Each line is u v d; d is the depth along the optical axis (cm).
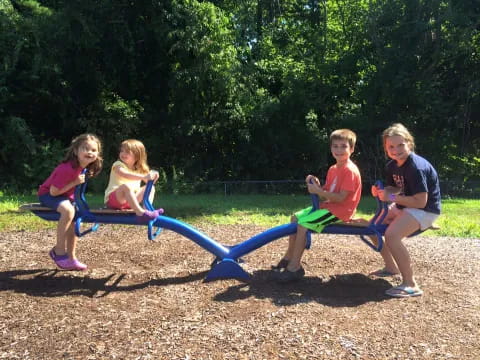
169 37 1374
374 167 1547
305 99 1534
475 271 440
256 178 1612
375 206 1089
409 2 1398
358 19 1557
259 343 270
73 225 411
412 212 366
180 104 1493
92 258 471
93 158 385
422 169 363
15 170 1364
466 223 779
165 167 1572
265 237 402
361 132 1510
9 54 1380
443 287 387
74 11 1337
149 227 388
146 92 1584
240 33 1673
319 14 1723
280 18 1817
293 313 318
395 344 271
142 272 420
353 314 319
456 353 261
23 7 1438
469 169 1605
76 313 315
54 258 404
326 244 550
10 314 312
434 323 305
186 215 841
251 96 1549
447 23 1384
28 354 254
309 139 1527
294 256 392
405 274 367
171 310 322
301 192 1544
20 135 1316
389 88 1422
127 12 1425
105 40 1409
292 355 255
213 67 1423
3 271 419
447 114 1502
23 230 640
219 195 1391
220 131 1562
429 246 562
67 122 1476
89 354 254
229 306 331
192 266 441
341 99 1600
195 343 269
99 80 1459
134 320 303
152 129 1574
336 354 257
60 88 1416
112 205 412
